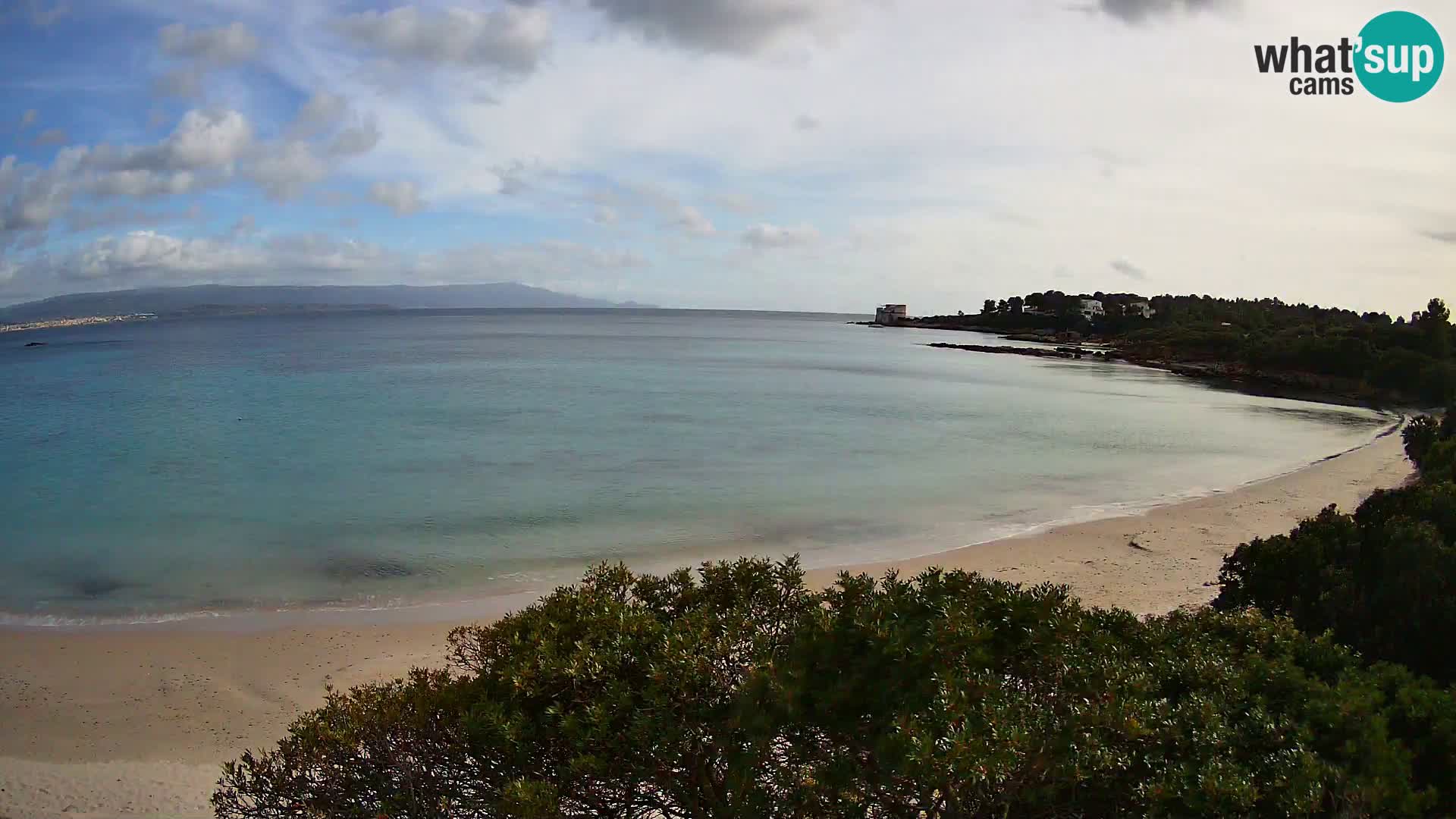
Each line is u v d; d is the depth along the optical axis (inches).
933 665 205.9
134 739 442.9
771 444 1514.5
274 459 1314.0
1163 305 7003.0
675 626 225.5
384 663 539.8
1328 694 235.5
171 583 709.3
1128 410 2226.9
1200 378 3462.1
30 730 453.1
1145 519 931.3
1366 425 1948.8
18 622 617.6
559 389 2511.1
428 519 937.5
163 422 1722.4
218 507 995.9
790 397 2390.5
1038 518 951.0
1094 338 6136.8
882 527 906.7
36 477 1168.8
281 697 494.6
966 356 4889.3
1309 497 1049.5
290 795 220.7
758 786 197.3
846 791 192.5
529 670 211.8
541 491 1085.8
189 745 438.0
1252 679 245.1
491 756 210.4
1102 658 231.5
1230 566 529.7
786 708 198.5
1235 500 1039.0
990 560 767.1
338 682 510.9
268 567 754.8
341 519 932.6
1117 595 648.4
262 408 1972.2
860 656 214.1
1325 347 3157.0
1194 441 1640.0
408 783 211.6
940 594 242.7
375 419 1781.5
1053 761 188.9
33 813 366.9
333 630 597.3
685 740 197.0
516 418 1828.2
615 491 1088.2
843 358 4507.9
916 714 193.0
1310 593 452.8
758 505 1013.8
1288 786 194.9
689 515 960.9
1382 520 527.8
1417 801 200.5
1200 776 189.5
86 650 563.8
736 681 209.5
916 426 1804.9
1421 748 221.6
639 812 212.2
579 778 204.5
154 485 1114.7
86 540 845.8
